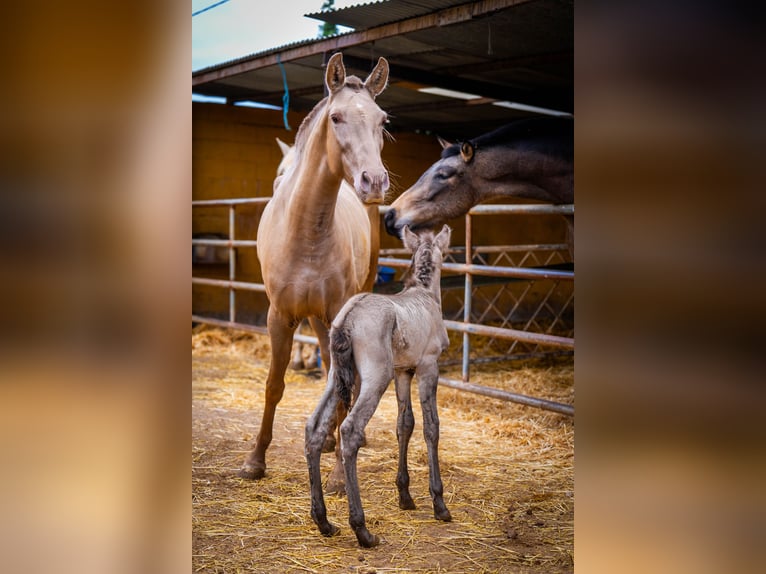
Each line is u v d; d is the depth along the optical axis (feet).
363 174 9.86
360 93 10.70
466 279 18.44
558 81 23.00
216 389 20.07
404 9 16.02
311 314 12.04
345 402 9.68
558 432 16.07
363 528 9.68
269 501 11.43
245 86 25.85
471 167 17.88
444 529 10.46
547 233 36.47
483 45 18.90
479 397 19.43
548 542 10.00
